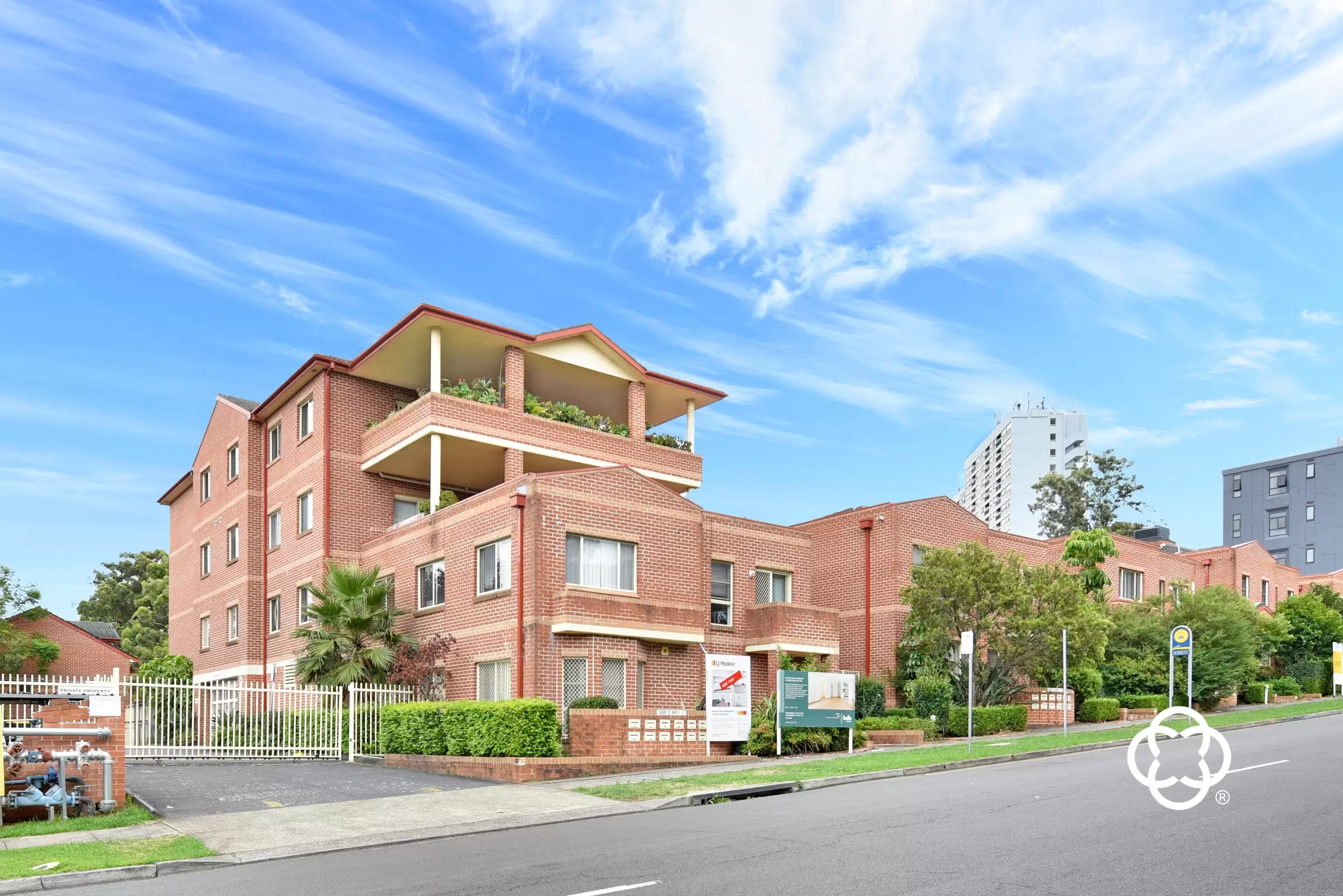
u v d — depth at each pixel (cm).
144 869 1096
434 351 2980
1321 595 5478
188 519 4431
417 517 2939
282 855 1197
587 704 2345
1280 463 9894
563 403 3650
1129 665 3656
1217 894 860
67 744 1507
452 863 1099
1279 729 2692
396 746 2362
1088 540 3800
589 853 1115
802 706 2325
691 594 2739
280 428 3562
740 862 1027
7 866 1099
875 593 3291
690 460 3550
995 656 3019
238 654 3575
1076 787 1546
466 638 2650
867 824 1243
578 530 2520
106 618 7112
